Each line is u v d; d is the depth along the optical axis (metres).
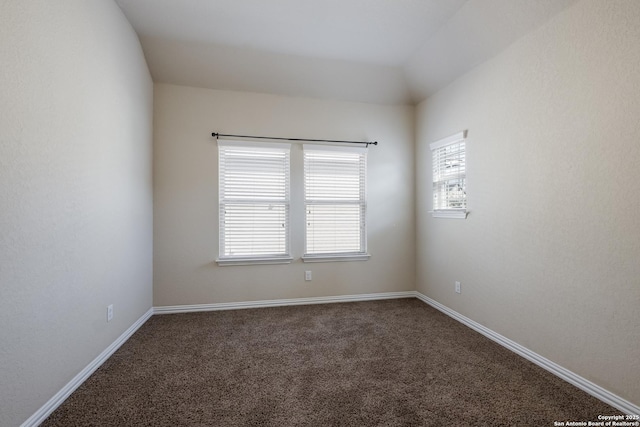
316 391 1.85
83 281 1.95
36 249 1.55
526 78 2.28
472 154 2.86
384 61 3.35
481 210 2.75
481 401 1.76
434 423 1.57
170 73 3.18
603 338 1.76
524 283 2.30
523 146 2.31
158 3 2.43
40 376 1.57
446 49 2.91
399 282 3.88
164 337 2.64
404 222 3.89
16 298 1.42
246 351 2.39
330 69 3.39
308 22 2.68
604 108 1.75
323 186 3.68
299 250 3.58
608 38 1.73
